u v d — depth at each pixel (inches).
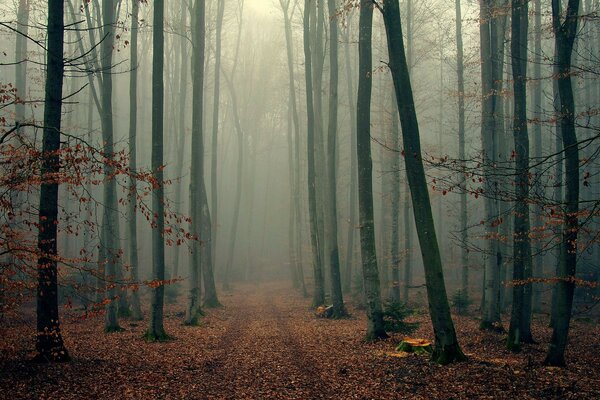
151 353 509.0
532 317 852.6
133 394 346.9
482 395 340.5
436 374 397.4
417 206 445.4
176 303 1088.2
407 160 447.8
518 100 518.0
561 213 364.2
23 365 402.3
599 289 924.0
